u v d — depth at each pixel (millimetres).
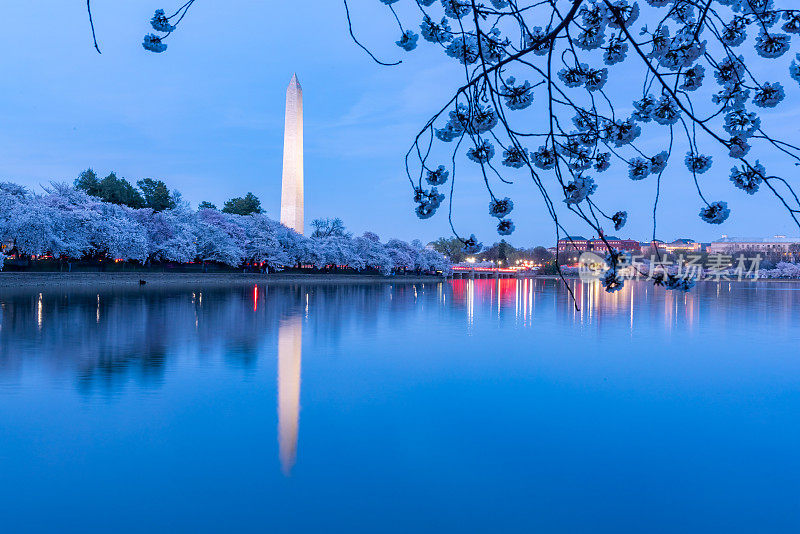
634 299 58625
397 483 8938
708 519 7820
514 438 11266
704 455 10359
